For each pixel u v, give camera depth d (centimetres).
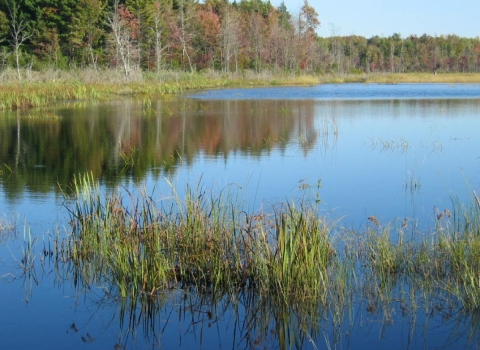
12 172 1177
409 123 1970
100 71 4138
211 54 6159
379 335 502
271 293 565
